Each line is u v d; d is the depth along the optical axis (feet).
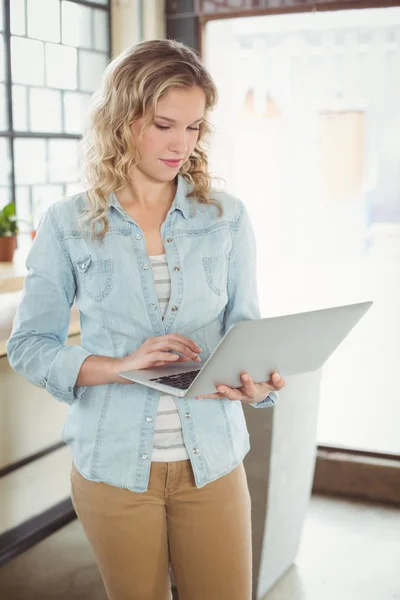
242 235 5.38
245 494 5.32
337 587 8.77
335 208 11.18
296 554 9.30
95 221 5.07
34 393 9.71
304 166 11.23
